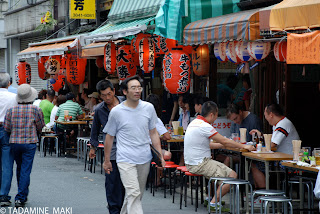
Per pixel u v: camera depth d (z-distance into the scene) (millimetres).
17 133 9641
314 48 8000
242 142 9938
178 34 11992
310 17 8219
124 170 7445
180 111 14984
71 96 17859
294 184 11195
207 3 12242
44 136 17547
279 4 8875
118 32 13250
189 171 9461
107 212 9414
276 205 9562
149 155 7613
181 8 12031
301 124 12766
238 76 14227
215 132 9219
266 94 13156
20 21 28688
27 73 21906
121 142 7531
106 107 8336
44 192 11305
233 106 10570
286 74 12586
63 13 23641
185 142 9523
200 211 9562
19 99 9781
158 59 16875
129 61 14852
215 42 10531
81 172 14180
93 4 20250
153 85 17016
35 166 15227
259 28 9172
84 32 21562
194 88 14680
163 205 10070
